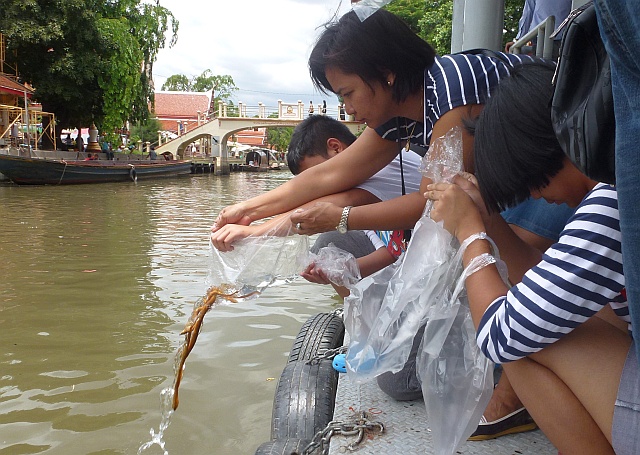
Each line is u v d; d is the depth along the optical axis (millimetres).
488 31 4379
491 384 1674
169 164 28891
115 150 33594
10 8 21688
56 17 22281
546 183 1450
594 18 1104
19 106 23953
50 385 3500
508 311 1362
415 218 2193
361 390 2334
